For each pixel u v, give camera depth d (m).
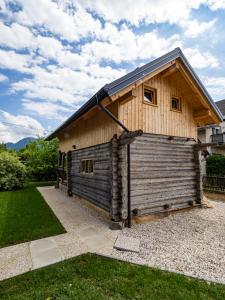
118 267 3.34
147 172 6.17
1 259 3.65
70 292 2.67
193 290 2.77
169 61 5.91
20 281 2.97
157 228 5.39
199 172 7.66
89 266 3.38
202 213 6.91
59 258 3.69
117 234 4.89
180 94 7.42
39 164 17.02
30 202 8.31
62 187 12.23
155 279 3.01
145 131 6.21
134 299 2.58
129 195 5.51
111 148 5.65
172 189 6.83
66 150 11.54
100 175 6.61
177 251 4.05
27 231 4.96
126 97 5.29
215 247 4.25
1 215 6.33
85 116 7.20
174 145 7.05
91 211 6.98
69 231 5.05
